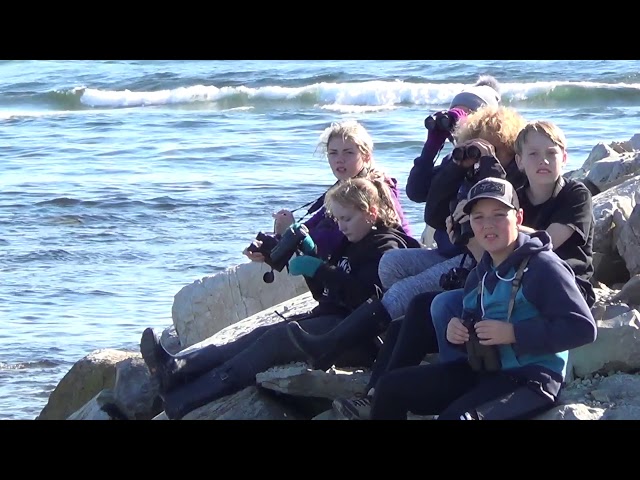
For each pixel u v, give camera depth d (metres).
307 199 56.03
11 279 42.03
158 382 20.52
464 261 19.70
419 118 89.56
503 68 119.75
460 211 18.50
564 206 18.94
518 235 17.42
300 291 27.50
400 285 19.70
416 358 18.70
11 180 64.56
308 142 76.38
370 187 20.72
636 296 19.84
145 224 51.75
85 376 26.08
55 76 133.38
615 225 22.97
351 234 20.78
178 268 43.25
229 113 100.56
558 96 98.81
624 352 18.77
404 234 21.28
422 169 21.64
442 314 18.17
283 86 119.31
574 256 18.78
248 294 27.91
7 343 33.97
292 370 19.73
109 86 125.06
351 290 20.33
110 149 76.94
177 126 90.31
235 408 20.03
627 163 26.89
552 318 16.69
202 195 58.00
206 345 22.47
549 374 17.25
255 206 54.84
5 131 91.25
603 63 119.44
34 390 29.97
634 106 95.69
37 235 49.91
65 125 94.25
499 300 17.14
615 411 17.55
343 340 19.52
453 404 17.22
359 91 105.56
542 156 18.72
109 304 38.16
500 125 19.80
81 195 58.53
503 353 17.25
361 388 19.48
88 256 45.66
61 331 35.06
